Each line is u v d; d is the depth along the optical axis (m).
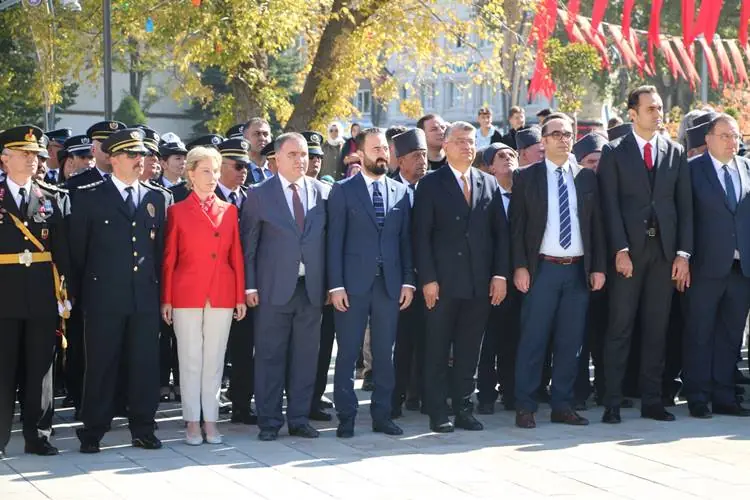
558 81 28.45
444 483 8.91
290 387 10.95
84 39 26.44
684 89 47.66
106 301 10.16
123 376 11.21
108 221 10.25
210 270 10.45
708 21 11.80
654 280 11.47
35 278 9.94
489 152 12.41
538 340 11.27
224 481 9.02
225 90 54.72
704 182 11.80
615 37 20.34
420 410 12.31
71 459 9.89
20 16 28.64
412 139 11.80
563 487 8.77
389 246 10.95
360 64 23.16
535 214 11.23
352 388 10.90
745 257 11.74
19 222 9.93
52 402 10.23
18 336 10.03
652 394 11.67
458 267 11.02
